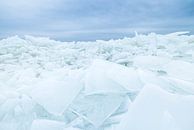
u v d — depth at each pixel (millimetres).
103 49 6531
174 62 4199
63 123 3037
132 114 2490
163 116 2367
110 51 6348
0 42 7242
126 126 2434
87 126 3035
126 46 6488
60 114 3160
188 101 2494
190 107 2432
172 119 2299
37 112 3377
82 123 3059
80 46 7113
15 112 3422
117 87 3301
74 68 5445
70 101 3279
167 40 6680
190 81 3496
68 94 3361
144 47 6281
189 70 3820
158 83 3363
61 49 6953
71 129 2955
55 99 3330
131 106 2576
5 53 6508
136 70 3754
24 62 5879
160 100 2535
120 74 3516
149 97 2566
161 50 5941
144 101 2549
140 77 3463
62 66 5629
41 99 3387
